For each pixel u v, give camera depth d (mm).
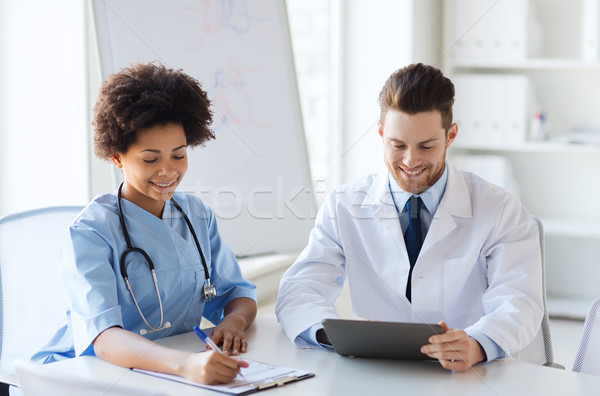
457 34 3021
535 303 1271
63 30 2256
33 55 2311
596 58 2910
